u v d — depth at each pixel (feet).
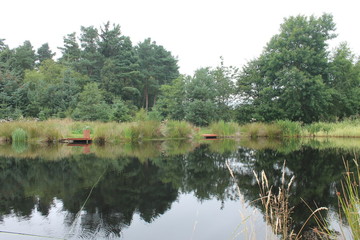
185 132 46.88
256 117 59.52
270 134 51.19
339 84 63.72
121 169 17.85
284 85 57.93
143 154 25.68
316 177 15.39
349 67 63.67
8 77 77.00
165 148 31.45
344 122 56.08
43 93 71.97
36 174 16.01
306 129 53.88
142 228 8.16
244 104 65.36
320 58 58.34
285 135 51.72
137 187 13.05
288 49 60.49
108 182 14.10
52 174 16.02
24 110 72.08
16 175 15.64
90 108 61.36
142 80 126.31
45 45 169.48
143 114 62.85
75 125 48.62
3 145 33.30
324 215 9.26
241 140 44.78
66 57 128.98
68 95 76.43
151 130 44.27
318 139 46.26
